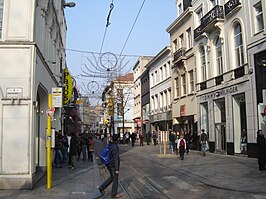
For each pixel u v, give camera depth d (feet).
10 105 35.68
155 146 128.57
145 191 34.58
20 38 36.73
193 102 101.35
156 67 150.82
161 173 48.70
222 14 81.87
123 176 46.52
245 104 71.61
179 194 32.42
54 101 36.60
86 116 334.44
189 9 102.53
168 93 133.69
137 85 194.18
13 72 36.17
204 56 94.58
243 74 72.13
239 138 75.66
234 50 77.77
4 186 34.68
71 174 48.19
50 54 56.80
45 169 49.73
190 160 66.95
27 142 35.42
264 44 64.44
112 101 167.73
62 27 88.28
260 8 67.51
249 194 31.91
